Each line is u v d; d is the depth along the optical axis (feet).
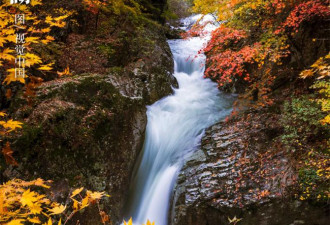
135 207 19.20
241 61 20.03
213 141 19.84
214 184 16.31
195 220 15.49
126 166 18.57
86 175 15.89
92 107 17.47
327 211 14.03
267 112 20.47
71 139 15.61
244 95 22.68
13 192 6.13
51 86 16.66
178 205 15.98
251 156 17.46
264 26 21.89
